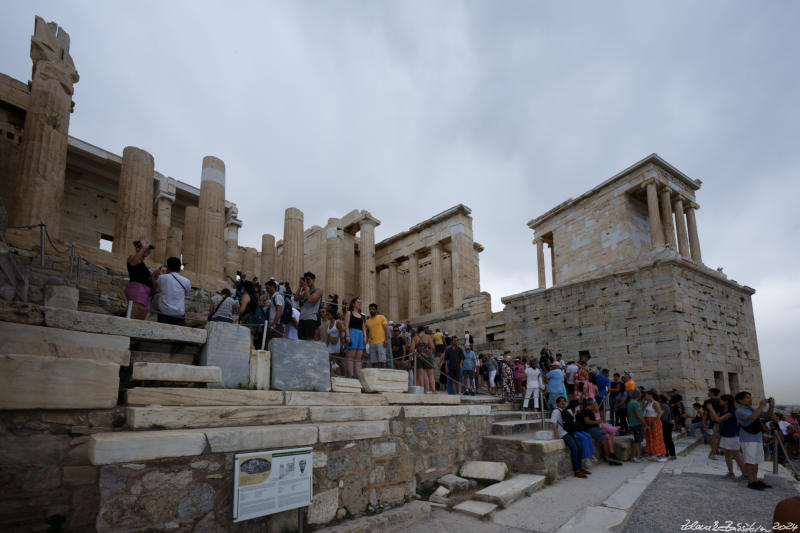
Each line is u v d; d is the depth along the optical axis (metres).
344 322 10.38
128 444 4.43
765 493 8.96
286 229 24.73
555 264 29.34
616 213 25.55
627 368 20.22
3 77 17.12
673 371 18.75
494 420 12.30
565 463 10.23
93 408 5.26
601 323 21.55
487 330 27.64
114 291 12.72
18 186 13.41
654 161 24.03
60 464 5.03
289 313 10.08
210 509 4.91
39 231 12.90
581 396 14.70
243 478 4.91
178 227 29.23
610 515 7.02
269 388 7.24
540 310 24.30
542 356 18.09
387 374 9.28
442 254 37.59
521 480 8.86
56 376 5.02
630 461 12.60
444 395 10.48
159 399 5.70
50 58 14.76
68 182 23.20
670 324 19.20
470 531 6.44
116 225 16.83
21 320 5.39
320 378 7.88
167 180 25.66
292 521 5.61
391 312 35.84
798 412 16.16
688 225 26.92
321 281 34.31
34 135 13.84
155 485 4.56
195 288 15.42
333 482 6.19
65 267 12.06
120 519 4.29
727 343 21.89
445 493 8.32
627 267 21.22
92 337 5.80
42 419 5.01
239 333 7.02
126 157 17.45
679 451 14.26
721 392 20.64
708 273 21.53
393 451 7.28
